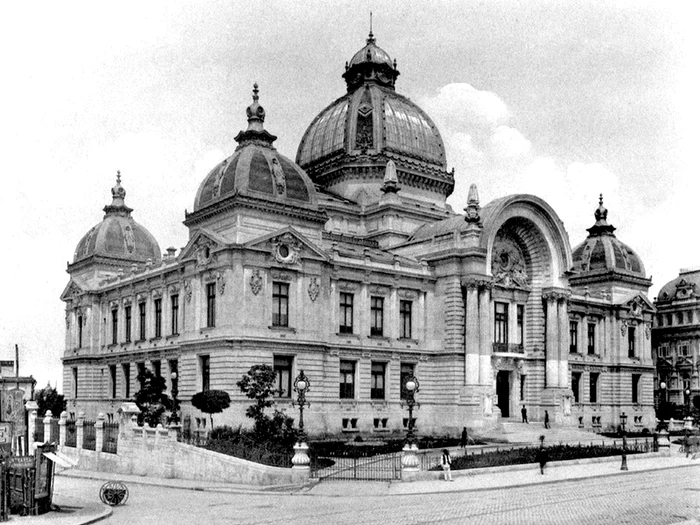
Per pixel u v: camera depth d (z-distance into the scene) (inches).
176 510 1258.0
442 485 1573.6
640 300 3772.1
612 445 2468.0
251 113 2701.8
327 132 3531.0
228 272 2389.3
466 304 2815.0
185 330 2581.2
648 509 1237.1
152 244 3580.2
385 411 2709.2
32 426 2055.9
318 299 2559.1
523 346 3088.1
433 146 3535.9
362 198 3344.0
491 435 2669.8
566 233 3112.7
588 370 3501.5
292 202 2561.5
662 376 4847.4
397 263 2817.4
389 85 3646.7
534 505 1288.1
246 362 2341.3
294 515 1181.1
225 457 1652.3
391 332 2770.7
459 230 2856.8
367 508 1257.4
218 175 2598.4
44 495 1224.8
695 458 2260.1
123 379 3061.0
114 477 1782.7
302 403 1689.2
